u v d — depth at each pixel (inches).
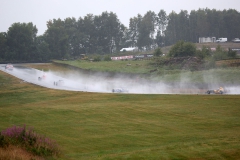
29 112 3048.7
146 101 3307.1
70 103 3516.2
